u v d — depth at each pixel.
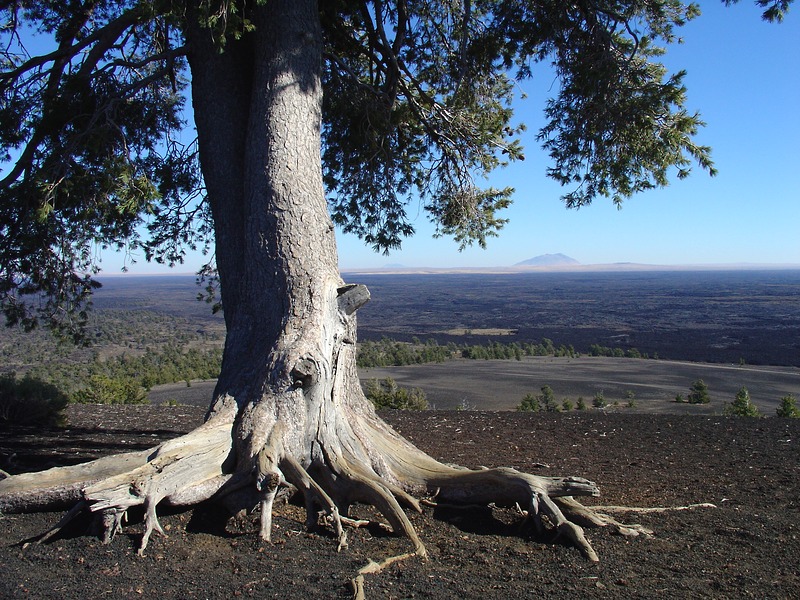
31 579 3.49
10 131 6.50
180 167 7.75
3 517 4.34
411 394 19.86
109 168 5.54
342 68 7.15
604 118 6.70
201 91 5.86
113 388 16.92
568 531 4.21
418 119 8.34
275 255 5.09
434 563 3.83
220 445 4.50
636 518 4.80
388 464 5.05
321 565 3.73
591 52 6.86
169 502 4.21
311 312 4.93
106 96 6.30
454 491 4.83
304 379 4.63
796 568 3.82
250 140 5.40
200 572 3.61
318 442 4.71
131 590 3.38
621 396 33.00
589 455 7.70
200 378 34.75
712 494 5.68
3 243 6.61
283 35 5.55
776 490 5.82
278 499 4.66
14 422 9.34
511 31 7.63
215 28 5.34
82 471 4.41
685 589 3.48
